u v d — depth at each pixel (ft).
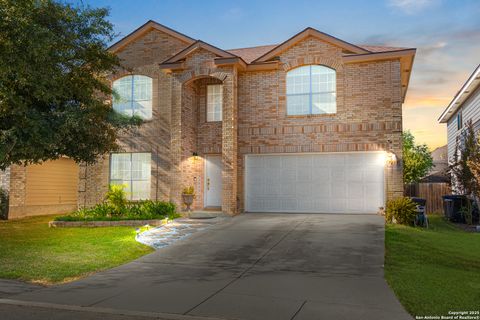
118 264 31.37
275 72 56.85
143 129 60.44
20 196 63.72
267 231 42.22
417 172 93.71
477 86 66.64
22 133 32.71
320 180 54.95
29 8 30.53
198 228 45.57
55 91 33.91
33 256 33.40
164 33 61.21
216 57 56.03
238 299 22.21
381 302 21.49
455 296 22.18
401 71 55.36
